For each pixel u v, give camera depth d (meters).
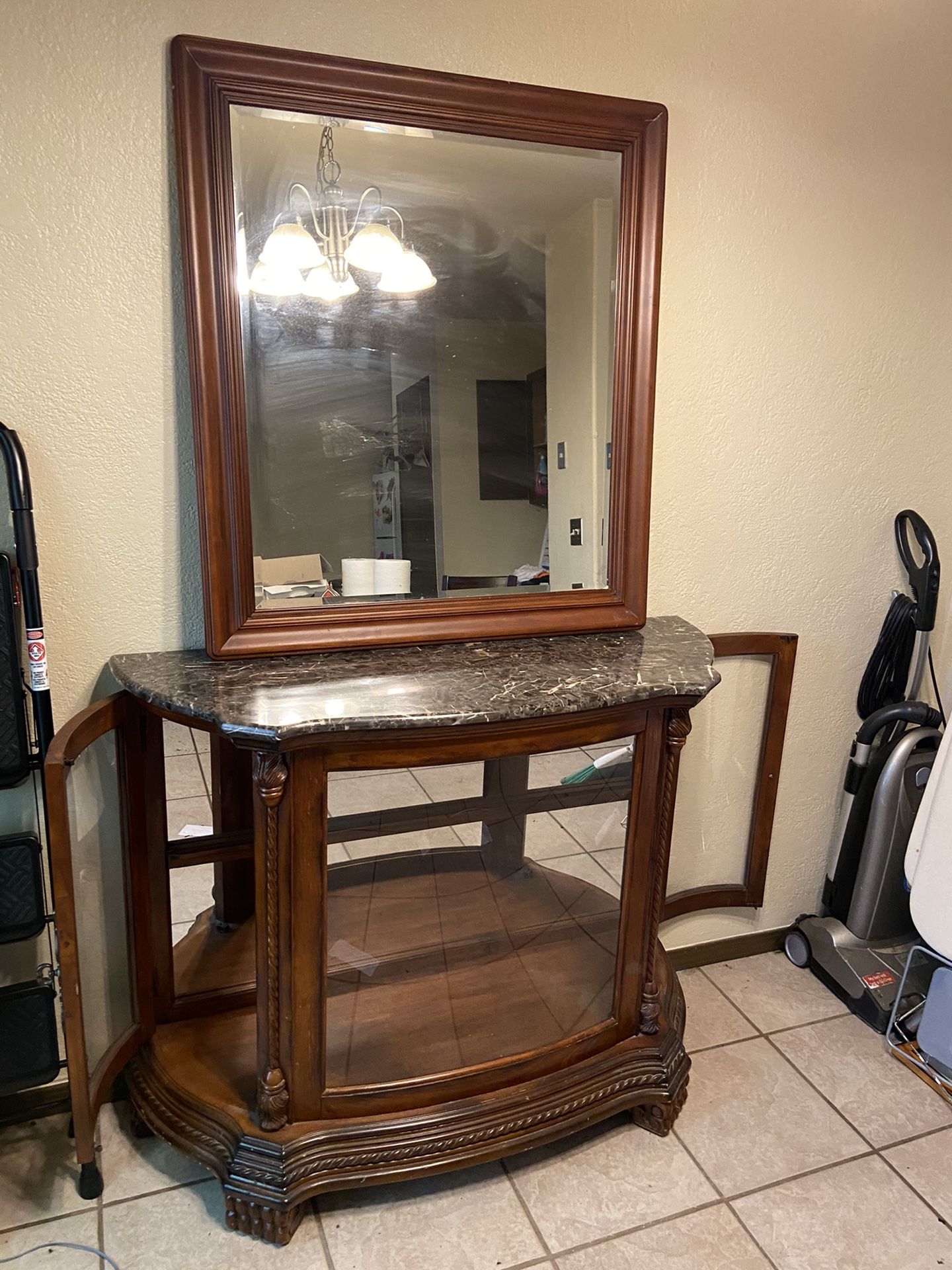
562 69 1.41
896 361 1.77
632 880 1.37
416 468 1.40
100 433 1.30
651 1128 1.47
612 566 1.54
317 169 1.27
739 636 1.73
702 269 1.57
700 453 1.65
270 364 1.29
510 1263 1.25
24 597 1.22
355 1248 1.26
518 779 1.29
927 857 1.57
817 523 1.79
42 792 1.37
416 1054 1.31
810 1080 1.62
